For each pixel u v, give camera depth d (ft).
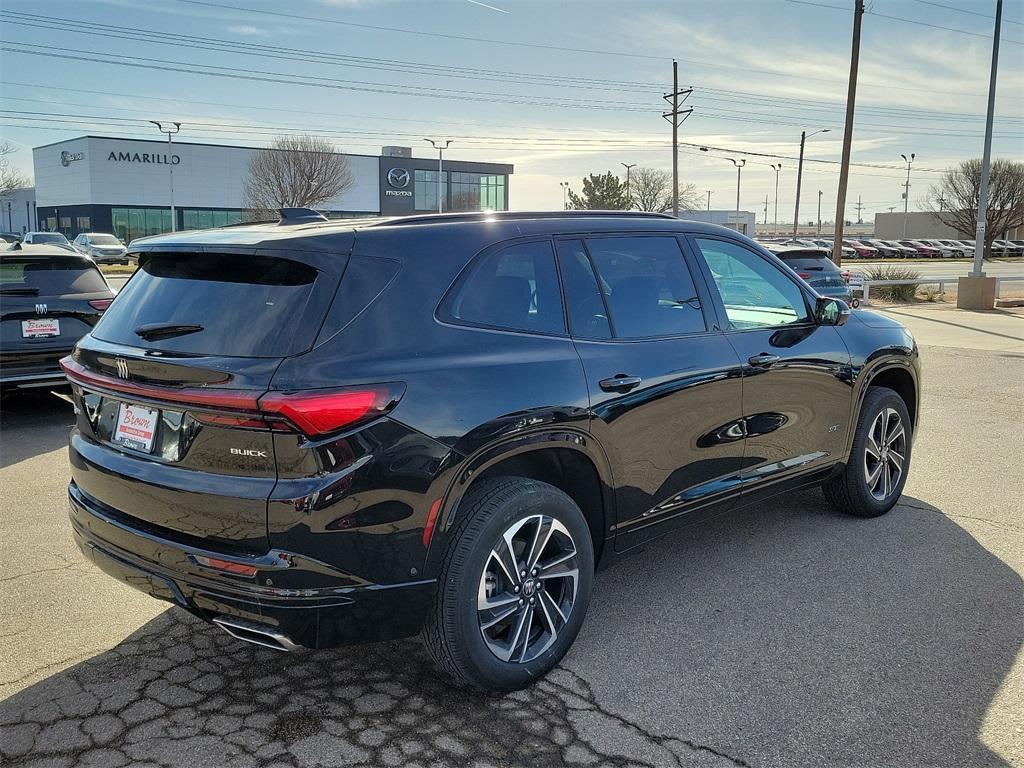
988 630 11.68
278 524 8.45
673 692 10.13
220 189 222.48
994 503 17.33
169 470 9.12
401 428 8.87
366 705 9.88
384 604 9.04
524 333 10.44
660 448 11.76
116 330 10.29
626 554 11.90
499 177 260.62
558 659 10.63
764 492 13.91
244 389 8.43
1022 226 188.96
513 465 10.48
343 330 8.93
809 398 14.34
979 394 29.27
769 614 12.22
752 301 13.94
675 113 125.39
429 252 9.93
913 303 74.49
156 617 12.21
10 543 15.07
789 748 9.00
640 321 11.91
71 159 215.10
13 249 24.56
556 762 8.75
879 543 15.07
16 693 10.09
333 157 194.90
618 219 12.36
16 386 23.72
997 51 65.41
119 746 9.02
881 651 11.09
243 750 8.96
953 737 9.17
